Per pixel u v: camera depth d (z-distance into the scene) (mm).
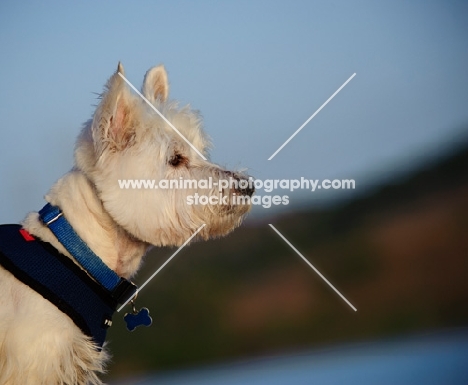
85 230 5332
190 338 13289
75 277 5133
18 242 5176
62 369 4980
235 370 11961
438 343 12656
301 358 12266
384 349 12391
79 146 5488
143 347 12953
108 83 5430
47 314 4949
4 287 5039
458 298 15625
